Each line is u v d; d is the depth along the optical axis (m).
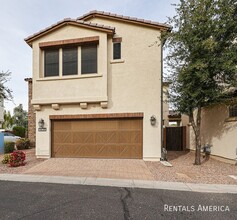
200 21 8.58
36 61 11.51
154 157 10.57
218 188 6.33
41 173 8.14
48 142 11.41
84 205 4.96
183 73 8.92
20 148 15.34
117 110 10.94
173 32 9.12
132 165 9.48
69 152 11.41
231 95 9.30
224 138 10.48
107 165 9.46
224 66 8.13
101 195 5.66
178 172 8.30
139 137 10.91
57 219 4.25
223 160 10.55
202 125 13.04
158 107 10.72
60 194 5.73
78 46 11.25
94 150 11.22
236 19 8.45
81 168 8.93
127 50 11.06
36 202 5.14
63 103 11.20
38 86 11.43
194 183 6.84
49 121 11.49
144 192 5.94
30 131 16.34
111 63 11.11
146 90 10.82
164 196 5.62
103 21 11.68
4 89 12.38
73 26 11.16
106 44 10.81
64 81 11.21
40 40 11.54
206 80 8.77
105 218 4.30
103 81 10.77
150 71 10.86
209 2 8.35
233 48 8.47
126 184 6.70
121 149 11.02
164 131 15.96
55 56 11.59
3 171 8.49
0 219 4.23
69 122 11.50
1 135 14.13
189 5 8.78
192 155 12.95
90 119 11.30
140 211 4.66
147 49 10.93
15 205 4.96
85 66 11.19
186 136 15.72
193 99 9.36
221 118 10.77
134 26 11.12
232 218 4.36
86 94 10.94
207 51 8.70
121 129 11.05
